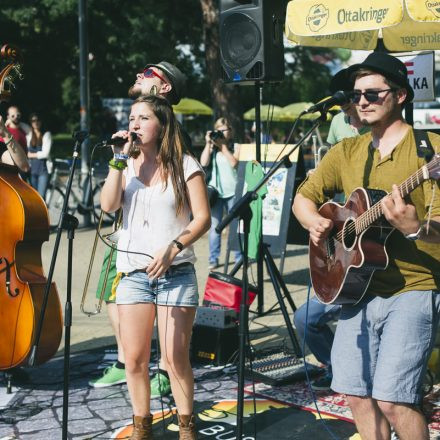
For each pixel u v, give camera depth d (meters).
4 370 4.39
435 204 2.68
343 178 3.10
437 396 4.25
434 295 2.84
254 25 5.24
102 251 9.81
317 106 3.05
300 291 7.39
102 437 3.90
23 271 4.29
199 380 4.74
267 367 4.82
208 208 3.52
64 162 13.47
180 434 3.63
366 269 2.86
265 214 6.91
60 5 22.50
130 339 3.54
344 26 4.21
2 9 23.12
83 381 4.81
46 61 28.28
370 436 2.95
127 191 3.58
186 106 21.72
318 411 4.03
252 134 19.61
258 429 3.96
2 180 4.31
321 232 3.06
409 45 5.23
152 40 21.91
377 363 2.83
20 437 3.91
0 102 4.61
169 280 3.51
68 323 3.38
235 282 5.18
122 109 22.22
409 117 4.97
